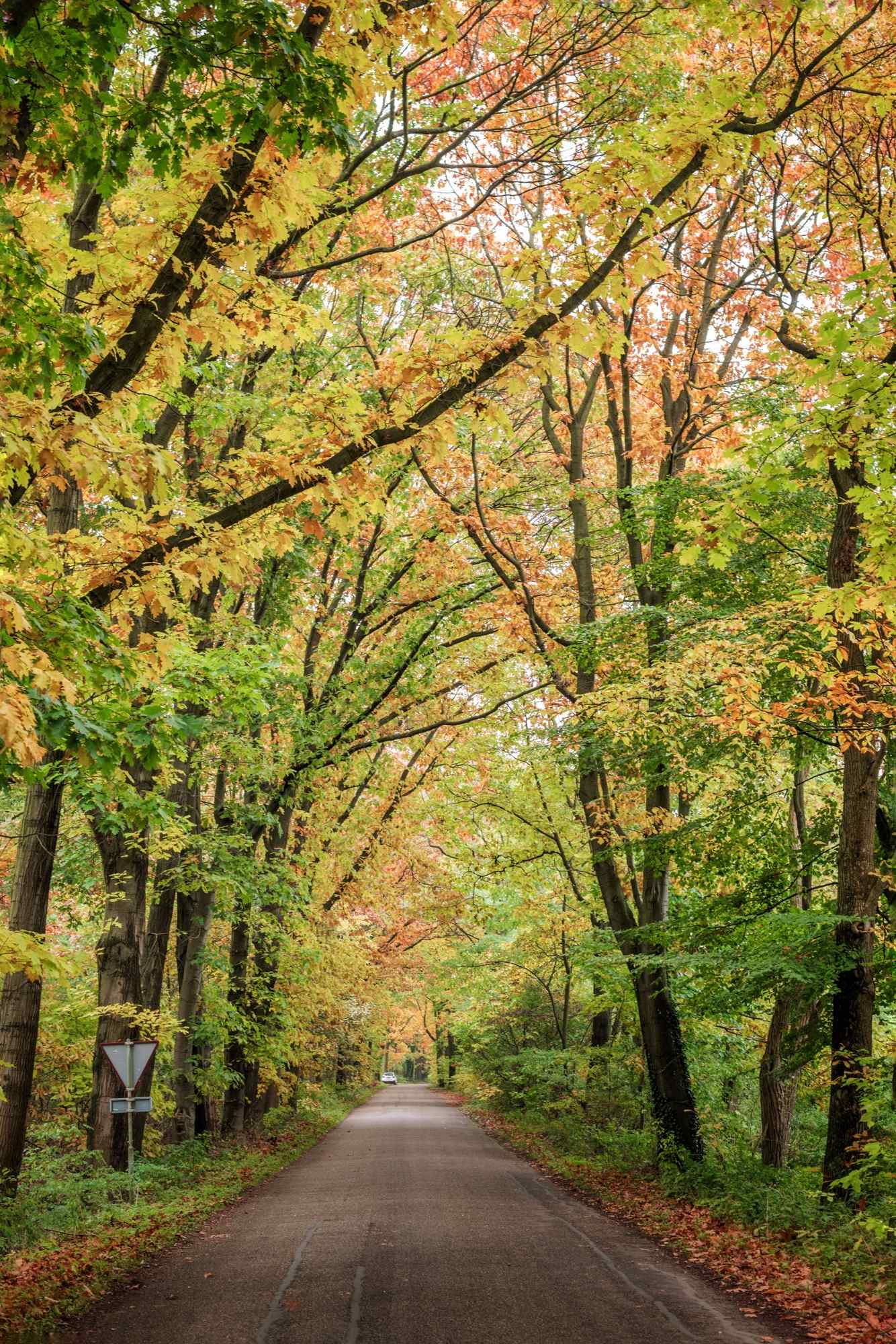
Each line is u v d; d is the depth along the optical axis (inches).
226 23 190.9
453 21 276.4
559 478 824.9
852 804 462.6
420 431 300.4
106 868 581.9
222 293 261.0
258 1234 447.5
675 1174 568.4
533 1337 269.1
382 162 478.3
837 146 434.0
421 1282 339.0
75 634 223.5
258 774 685.3
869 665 432.8
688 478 583.8
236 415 533.0
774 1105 651.5
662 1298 316.8
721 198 587.2
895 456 329.7
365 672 820.6
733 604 553.0
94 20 183.3
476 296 667.4
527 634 671.8
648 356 639.8
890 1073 422.6
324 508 304.8
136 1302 321.1
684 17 438.9
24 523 393.7
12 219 193.8
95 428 217.0
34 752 175.3
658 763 573.0
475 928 1499.8
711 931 560.4
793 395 525.3
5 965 247.9
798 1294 316.8
